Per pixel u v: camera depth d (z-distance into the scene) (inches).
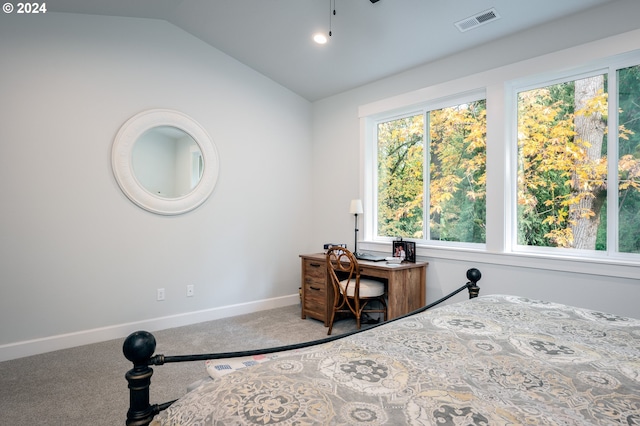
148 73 129.0
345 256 136.1
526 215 109.0
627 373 38.5
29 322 107.8
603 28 90.9
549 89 104.7
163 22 132.1
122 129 122.6
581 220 98.8
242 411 29.9
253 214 156.6
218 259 146.1
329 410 30.0
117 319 122.7
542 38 101.6
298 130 172.6
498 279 110.1
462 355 42.6
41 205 110.0
